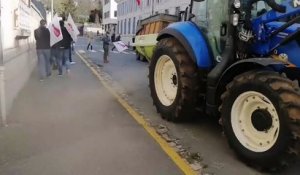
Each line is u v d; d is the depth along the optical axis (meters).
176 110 6.68
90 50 31.23
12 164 4.91
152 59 7.49
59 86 10.72
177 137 6.22
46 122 6.82
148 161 5.15
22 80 11.59
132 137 6.12
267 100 4.80
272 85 4.70
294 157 4.57
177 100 6.64
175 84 7.03
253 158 4.93
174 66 6.73
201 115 7.43
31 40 24.78
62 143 5.73
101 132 6.34
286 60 5.31
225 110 5.37
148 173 4.77
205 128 6.72
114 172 4.77
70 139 5.92
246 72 5.16
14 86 10.37
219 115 5.88
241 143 5.14
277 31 5.34
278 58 5.36
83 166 4.91
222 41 6.07
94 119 7.14
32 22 25.88
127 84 11.61
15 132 6.18
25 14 19.77
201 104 6.50
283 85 4.66
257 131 5.03
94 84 11.41
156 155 5.38
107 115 7.48
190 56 6.36
